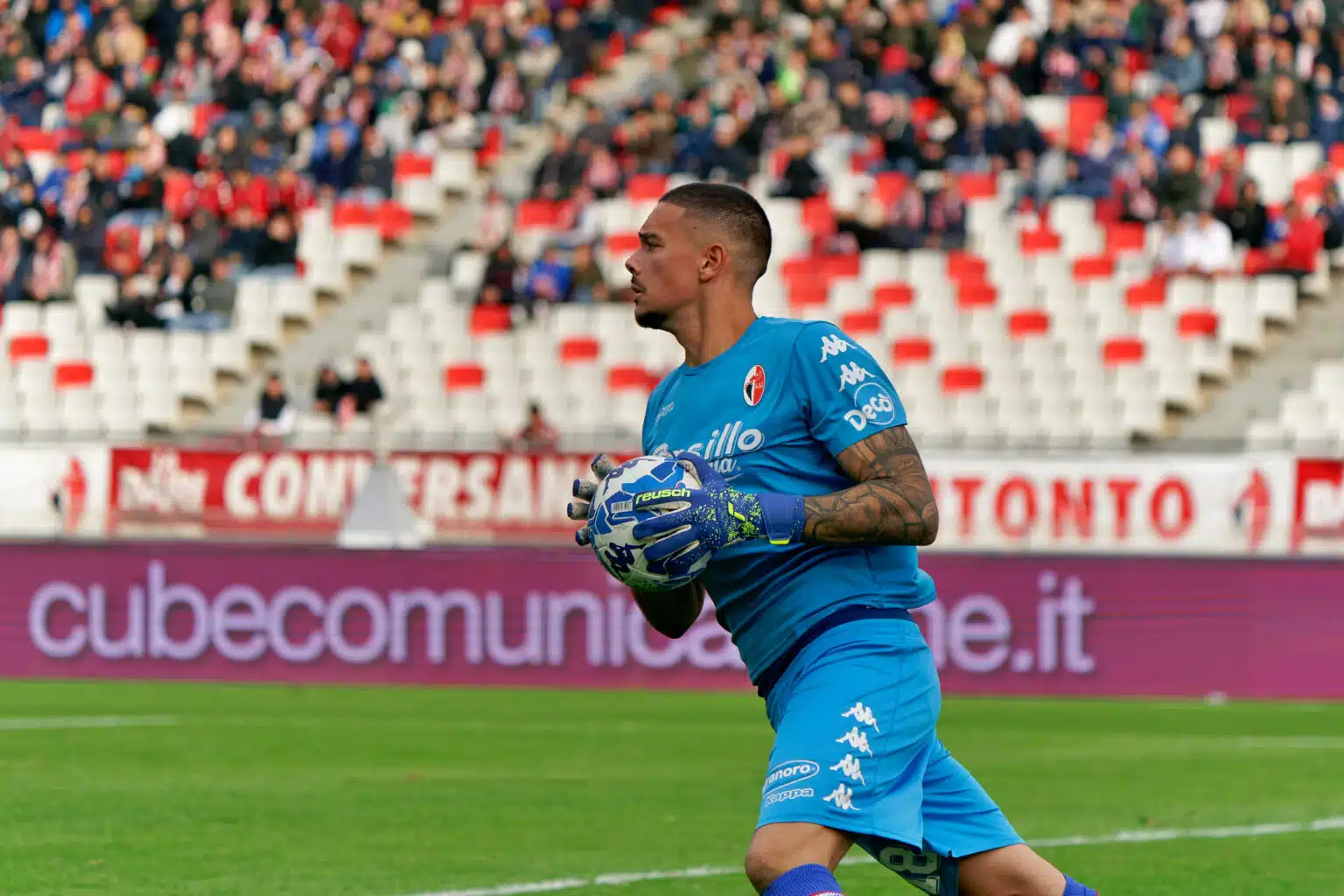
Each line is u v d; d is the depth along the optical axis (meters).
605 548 12.57
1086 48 74.81
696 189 13.66
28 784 30.62
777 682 13.45
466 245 72.38
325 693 46.00
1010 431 63.44
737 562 13.31
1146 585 45.91
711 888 21.67
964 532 49.06
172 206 77.75
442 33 81.62
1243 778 32.28
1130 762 34.34
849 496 12.57
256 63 81.50
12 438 51.97
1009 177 70.81
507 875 22.55
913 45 75.81
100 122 81.50
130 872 22.64
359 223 74.94
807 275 68.00
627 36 83.25
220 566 48.00
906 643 13.07
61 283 73.69
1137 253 67.94
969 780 13.62
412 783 31.11
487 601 47.53
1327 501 46.72
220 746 35.81
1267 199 70.06
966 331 65.44
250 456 50.53
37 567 48.47
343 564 47.69
